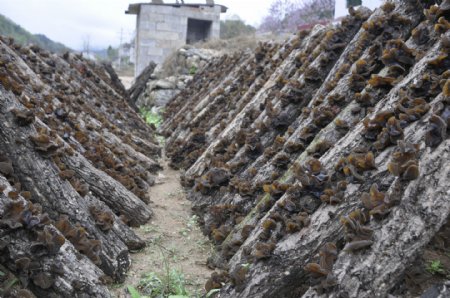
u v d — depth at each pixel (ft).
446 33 12.50
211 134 30.30
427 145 10.03
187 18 76.89
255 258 12.20
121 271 14.69
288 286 11.74
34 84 21.44
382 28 16.66
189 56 65.57
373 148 12.18
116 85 56.59
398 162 10.10
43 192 14.07
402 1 16.53
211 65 52.70
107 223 15.26
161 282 14.24
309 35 23.63
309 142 16.79
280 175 17.01
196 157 28.89
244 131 21.94
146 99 65.31
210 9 77.61
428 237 9.38
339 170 12.52
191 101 46.34
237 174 20.42
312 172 12.70
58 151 16.66
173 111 52.75
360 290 9.29
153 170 29.35
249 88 29.68
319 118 16.38
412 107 11.50
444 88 10.21
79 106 26.94
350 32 19.70
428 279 10.78
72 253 12.16
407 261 9.32
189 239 18.80
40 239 11.26
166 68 67.05
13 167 13.83
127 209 19.34
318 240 11.47
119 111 38.40
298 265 11.59
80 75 36.76
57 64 33.78
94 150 21.79
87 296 11.71
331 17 56.34
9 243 11.07
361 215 10.04
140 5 75.20
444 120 10.03
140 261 16.28
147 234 18.93
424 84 11.86
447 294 9.15
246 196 17.78
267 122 20.24
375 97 14.49
